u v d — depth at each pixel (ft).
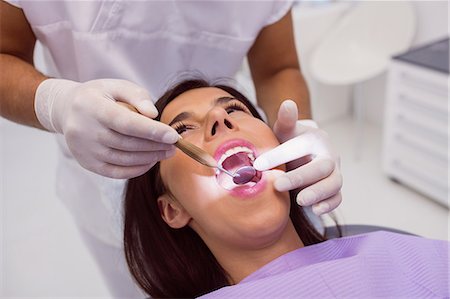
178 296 3.67
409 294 2.92
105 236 4.63
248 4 3.90
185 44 4.04
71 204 4.65
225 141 2.98
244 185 2.94
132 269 3.76
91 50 3.74
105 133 2.80
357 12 8.97
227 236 3.00
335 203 3.11
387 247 3.11
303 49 9.12
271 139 3.17
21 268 7.03
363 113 10.32
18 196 8.57
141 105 2.86
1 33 3.51
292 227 3.29
